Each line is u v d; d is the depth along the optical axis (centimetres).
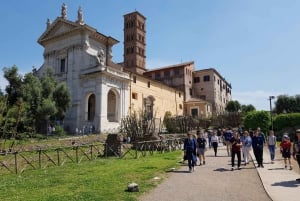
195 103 7862
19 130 3722
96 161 2233
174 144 3167
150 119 3838
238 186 1256
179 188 1214
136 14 8475
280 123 4528
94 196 1062
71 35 5462
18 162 2241
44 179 1500
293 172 1598
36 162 2244
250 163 1966
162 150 2923
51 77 4681
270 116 4472
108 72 4919
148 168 1731
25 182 1433
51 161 2145
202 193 1130
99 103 4791
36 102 4050
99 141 3662
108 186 1240
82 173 1655
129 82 5662
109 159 2348
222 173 1589
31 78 4197
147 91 6309
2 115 3428
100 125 4700
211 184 1296
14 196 1112
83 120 4978
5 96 3762
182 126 4850
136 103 5847
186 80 8275
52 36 5650
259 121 4356
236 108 9425
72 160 2250
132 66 8350
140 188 1200
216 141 2430
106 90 4931
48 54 5734
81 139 3675
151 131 3456
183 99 8019
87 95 5022
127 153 2641
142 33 8688
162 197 1066
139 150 2823
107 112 5272
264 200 1025
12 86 4056
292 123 4434
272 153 2031
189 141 1673
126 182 1327
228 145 2444
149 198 1051
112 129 4859
